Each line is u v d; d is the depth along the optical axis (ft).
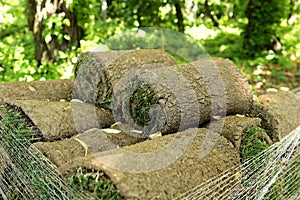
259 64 24.41
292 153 9.30
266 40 25.54
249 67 23.80
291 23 34.24
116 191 6.37
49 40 16.33
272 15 25.05
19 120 9.08
